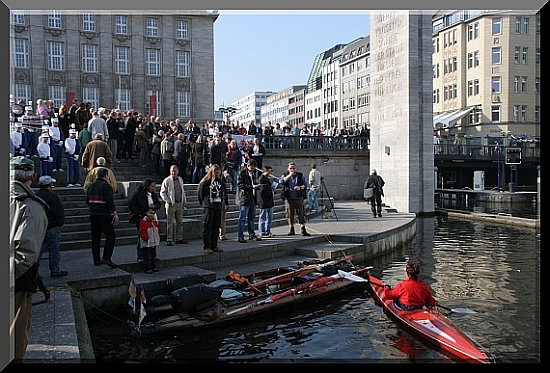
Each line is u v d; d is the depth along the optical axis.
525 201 36.78
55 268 9.41
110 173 11.73
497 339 8.59
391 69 27.06
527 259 15.74
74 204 14.48
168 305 9.08
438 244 18.80
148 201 10.63
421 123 26.58
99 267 10.32
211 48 46.56
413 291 9.52
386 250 16.77
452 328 8.52
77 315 7.62
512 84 53.31
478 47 54.53
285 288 10.63
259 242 14.09
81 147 17.64
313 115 98.38
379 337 8.70
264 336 8.73
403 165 26.23
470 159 43.66
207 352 7.91
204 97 46.44
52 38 40.53
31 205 5.45
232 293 9.90
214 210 12.09
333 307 10.54
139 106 44.19
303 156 31.47
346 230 17.00
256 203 15.27
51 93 40.62
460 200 38.72
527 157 45.62
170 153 19.56
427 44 26.48
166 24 44.84
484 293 11.59
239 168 20.72
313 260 13.26
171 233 13.28
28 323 5.71
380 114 28.17
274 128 32.78
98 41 42.44
